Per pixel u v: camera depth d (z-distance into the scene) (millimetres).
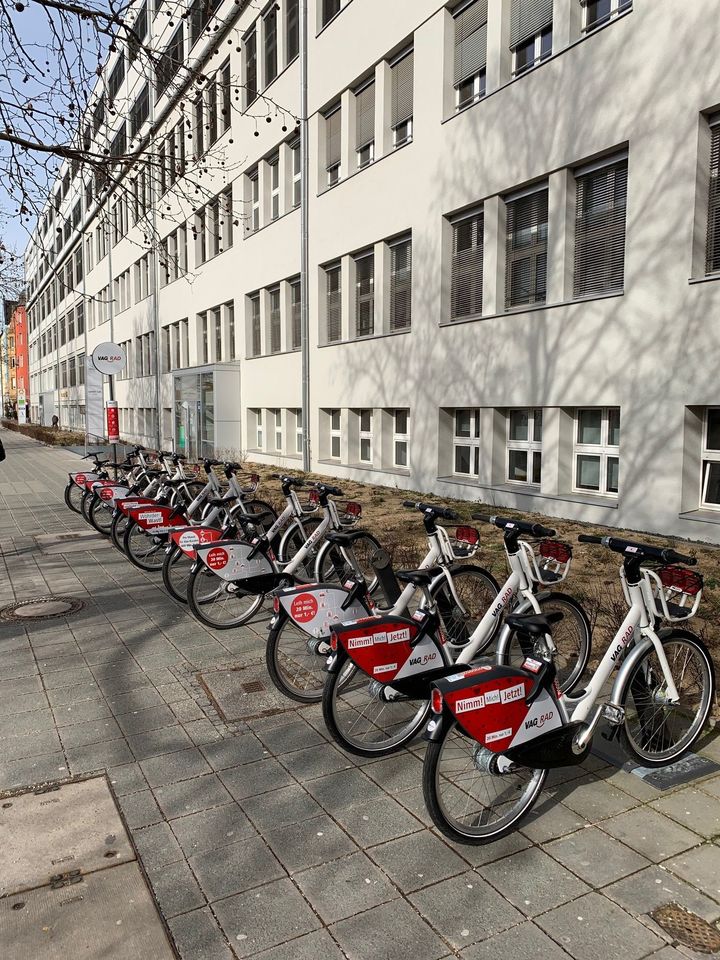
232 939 2350
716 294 7727
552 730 2910
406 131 13453
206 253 24391
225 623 5629
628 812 3045
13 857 2750
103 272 40531
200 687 4441
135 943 2309
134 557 7598
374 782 3340
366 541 5828
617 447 9484
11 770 3443
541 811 3059
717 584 5996
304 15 16047
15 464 23578
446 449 12586
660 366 8375
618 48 8688
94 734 3818
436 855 2777
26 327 85688
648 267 8453
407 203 13023
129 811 3094
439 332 12320
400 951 2293
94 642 5305
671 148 8117
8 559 8328
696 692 3564
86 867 2689
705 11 7672
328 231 15867
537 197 10398
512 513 10258
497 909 2475
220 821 3018
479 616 4367
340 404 15805
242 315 21344
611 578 6465
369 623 3480
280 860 2758
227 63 20938
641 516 8719
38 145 6059
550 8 9953
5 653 5078
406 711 3969
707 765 3416
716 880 2605
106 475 11148
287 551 6031
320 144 16125
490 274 11086
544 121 9859
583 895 2539
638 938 2332
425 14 12219
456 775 2854
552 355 9953
